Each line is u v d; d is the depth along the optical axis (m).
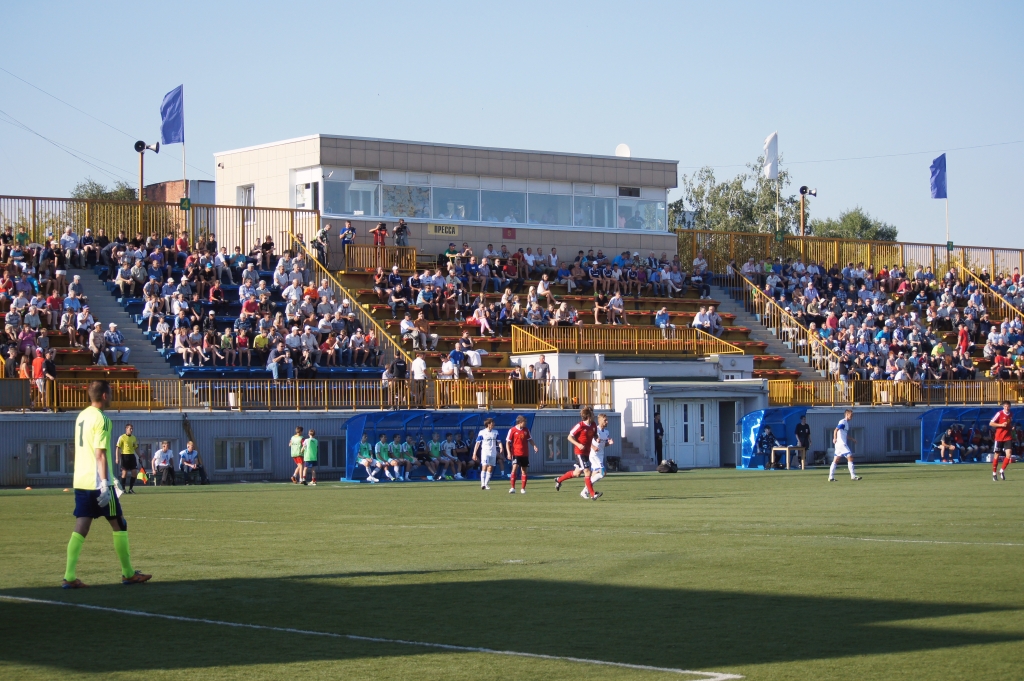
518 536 18.16
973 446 51.84
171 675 8.66
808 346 57.28
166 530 19.62
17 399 36.69
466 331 50.41
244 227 53.41
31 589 12.66
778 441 48.75
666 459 47.28
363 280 53.34
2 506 26.25
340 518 22.20
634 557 15.19
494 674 8.62
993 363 60.78
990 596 11.80
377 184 58.16
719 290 61.97
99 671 8.80
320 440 40.75
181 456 37.47
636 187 64.50
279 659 9.19
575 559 15.02
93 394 12.79
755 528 19.22
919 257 70.38
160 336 44.09
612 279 57.59
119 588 12.72
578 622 10.67
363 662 9.07
